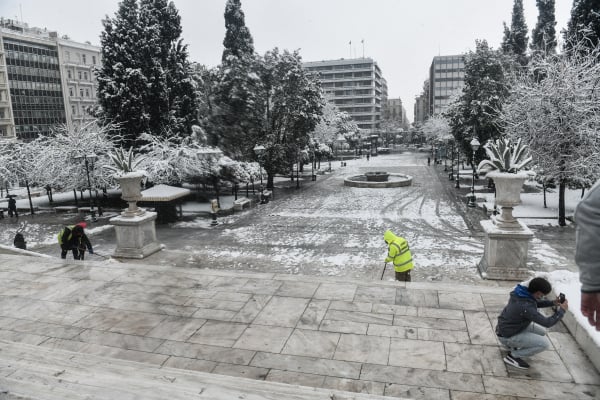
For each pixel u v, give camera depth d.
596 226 1.81
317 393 4.04
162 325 7.34
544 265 15.91
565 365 5.77
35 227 27.41
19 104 75.31
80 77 87.19
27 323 7.55
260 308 7.88
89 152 32.22
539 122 24.05
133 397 3.78
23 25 87.31
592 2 30.48
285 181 49.28
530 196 32.34
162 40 37.19
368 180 44.47
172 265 14.00
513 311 5.47
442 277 14.43
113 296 8.69
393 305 7.80
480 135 38.53
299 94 40.44
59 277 9.91
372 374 5.71
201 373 4.54
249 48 48.22
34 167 34.16
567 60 26.41
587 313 1.98
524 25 53.41
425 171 56.56
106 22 36.34
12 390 3.85
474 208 29.52
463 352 6.17
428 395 5.23
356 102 145.62
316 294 8.42
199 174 32.94
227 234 23.59
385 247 19.75
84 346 6.70
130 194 14.39
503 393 5.22
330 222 25.94
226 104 39.66
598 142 23.31
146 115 35.28
